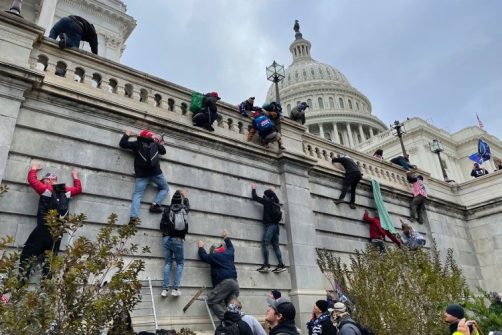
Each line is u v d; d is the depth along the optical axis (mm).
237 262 11070
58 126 9336
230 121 13148
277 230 12039
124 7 31172
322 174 15031
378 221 15875
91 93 10289
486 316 8734
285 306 5641
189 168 11227
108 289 5320
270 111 14234
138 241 9477
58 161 9055
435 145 27547
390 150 67562
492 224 20703
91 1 28484
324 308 7473
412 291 8555
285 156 13344
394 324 7984
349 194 15836
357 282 8953
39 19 21812
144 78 11508
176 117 11773
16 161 8500
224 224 11273
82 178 9250
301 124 15211
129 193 9852
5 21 9305
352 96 87000
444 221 19969
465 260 19953
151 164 9844
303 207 13219
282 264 11742
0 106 8484
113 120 10273
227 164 12117
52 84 9344
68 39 10398
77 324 4547
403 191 18312
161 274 9531
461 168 69438
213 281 9891
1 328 4266
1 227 7863
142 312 8828
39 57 9930
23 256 7270
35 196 8469
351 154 17344
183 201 10086
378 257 9547
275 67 17297
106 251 5203
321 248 13484
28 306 4391
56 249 7770
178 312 9398
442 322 8234
